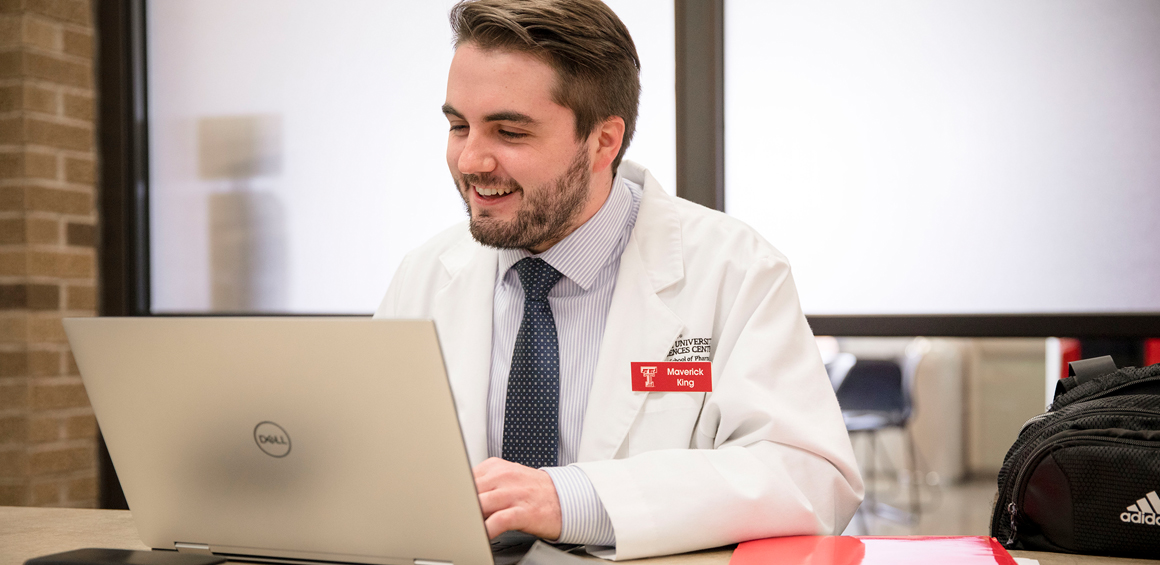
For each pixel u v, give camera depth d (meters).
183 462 0.83
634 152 2.21
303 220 2.44
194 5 2.51
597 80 1.14
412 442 0.74
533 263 1.26
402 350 0.71
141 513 0.88
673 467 0.95
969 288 1.97
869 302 2.04
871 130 2.03
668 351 1.19
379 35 2.38
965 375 5.15
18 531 1.01
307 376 0.75
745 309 1.19
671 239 1.28
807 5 2.07
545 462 1.19
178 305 2.54
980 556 0.82
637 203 1.35
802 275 2.08
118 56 2.53
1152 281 1.86
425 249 1.48
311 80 2.43
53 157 2.41
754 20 2.11
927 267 2.00
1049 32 1.92
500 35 1.09
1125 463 0.90
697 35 2.13
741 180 2.12
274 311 2.46
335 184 2.42
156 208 2.55
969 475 5.16
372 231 2.39
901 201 2.01
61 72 2.44
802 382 1.12
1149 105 1.86
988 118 1.96
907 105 2.01
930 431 5.11
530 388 1.21
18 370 2.34
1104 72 1.88
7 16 2.35
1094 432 0.94
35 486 2.35
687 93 2.13
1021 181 1.94
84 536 0.98
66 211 2.45
